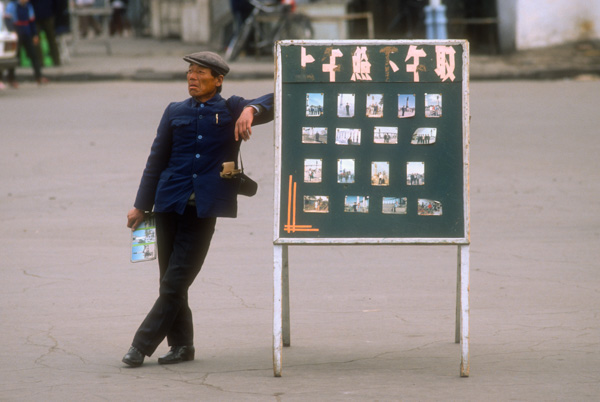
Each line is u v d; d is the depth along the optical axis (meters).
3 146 34.50
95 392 12.02
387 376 12.66
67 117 41.56
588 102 45.81
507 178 29.22
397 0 65.25
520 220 23.84
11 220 23.86
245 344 14.37
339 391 11.99
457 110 12.79
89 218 24.12
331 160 12.77
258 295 17.28
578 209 25.08
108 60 64.56
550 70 56.94
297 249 21.27
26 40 53.47
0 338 14.63
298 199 12.73
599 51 62.66
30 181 28.69
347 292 17.52
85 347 14.17
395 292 17.48
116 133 37.34
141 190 13.36
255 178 29.06
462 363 12.55
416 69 12.81
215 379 12.57
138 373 12.88
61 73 56.50
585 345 14.07
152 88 52.38
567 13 64.12
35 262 19.83
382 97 12.82
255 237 22.19
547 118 41.03
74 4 69.69
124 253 20.75
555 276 18.52
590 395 11.76
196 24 75.25
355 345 14.26
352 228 12.70
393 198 12.74
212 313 16.12
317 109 12.80
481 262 19.75
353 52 12.83
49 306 16.56
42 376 12.75
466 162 12.66
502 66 59.12
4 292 17.48
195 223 13.17
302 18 60.81
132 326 15.34
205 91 13.23
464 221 12.65
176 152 13.20
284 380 12.50
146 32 83.88
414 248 21.36
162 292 13.17
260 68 57.91
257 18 61.78
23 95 49.47
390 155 12.77
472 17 64.44
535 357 13.48
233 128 13.17
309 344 14.34
